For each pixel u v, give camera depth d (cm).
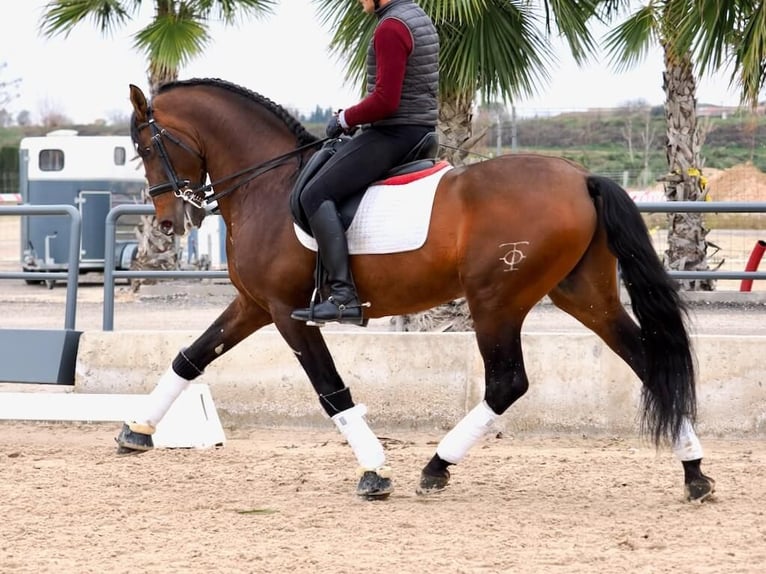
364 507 755
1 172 5403
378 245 746
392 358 1052
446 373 1042
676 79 2025
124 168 2655
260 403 1072
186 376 878
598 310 755
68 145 2614
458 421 1035
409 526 698
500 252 720
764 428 1001
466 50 1213
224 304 2152
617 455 933
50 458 933
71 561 618
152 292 2344
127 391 1097
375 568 597
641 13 1809
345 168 748
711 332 1572
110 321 1140
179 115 834
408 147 755
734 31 1199
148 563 613
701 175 2050
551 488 808
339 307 748
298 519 718
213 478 850
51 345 1098
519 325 745
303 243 768
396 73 733
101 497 784
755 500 759
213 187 827
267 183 805
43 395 1051
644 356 745
